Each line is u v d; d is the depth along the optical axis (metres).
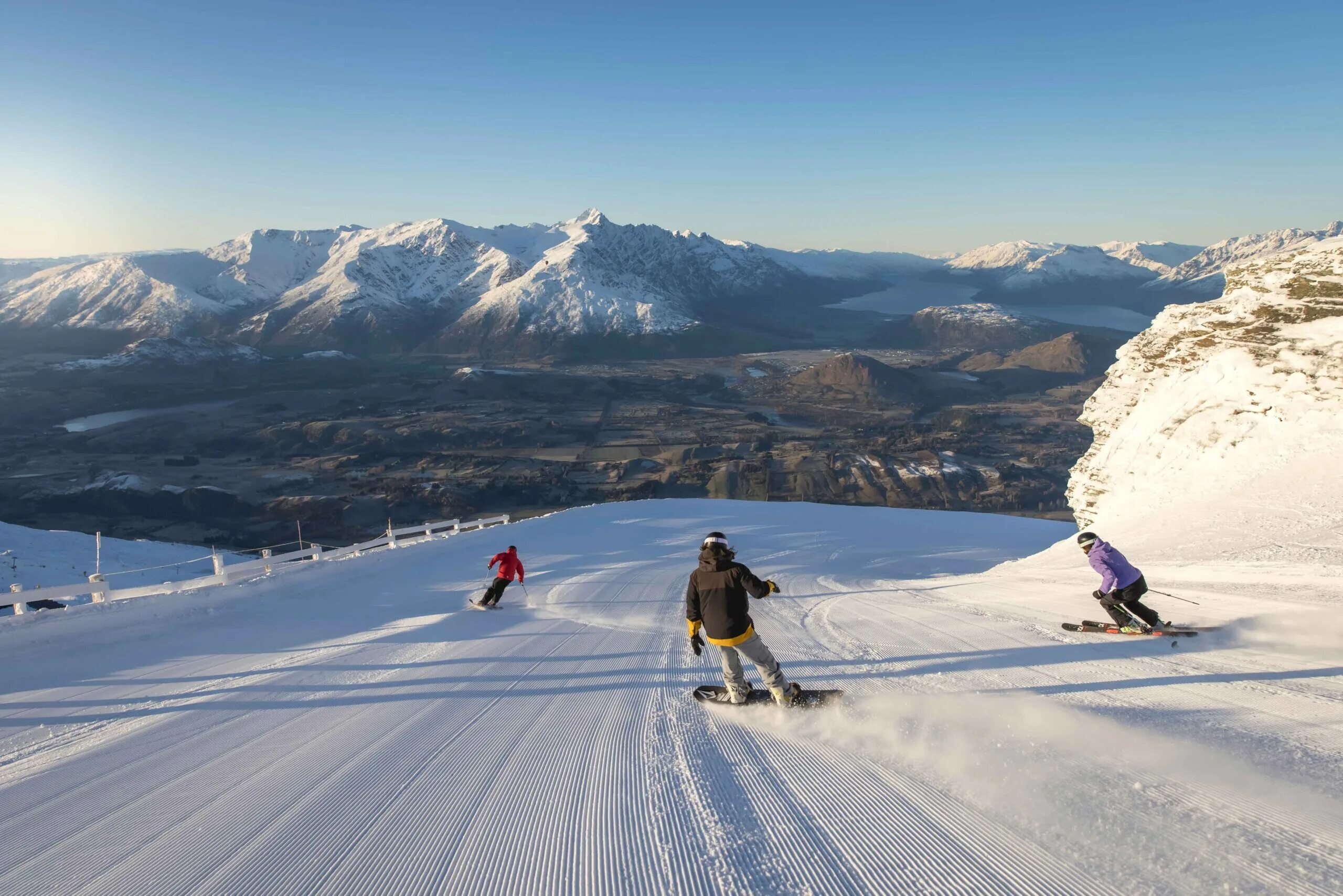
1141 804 3.75
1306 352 17.83
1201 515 16.31
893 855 3.45
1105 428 23.88
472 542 26.05
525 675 7.76
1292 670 6.14
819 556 27.19
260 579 15.79
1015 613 10.48
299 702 7.05
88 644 10.24
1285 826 3.42
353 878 3.59
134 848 4.07
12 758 5.80
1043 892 3.03
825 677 7.05
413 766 5.09
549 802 4.34
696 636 5.96
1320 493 14.86
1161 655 7.07
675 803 4.21
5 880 3.75
